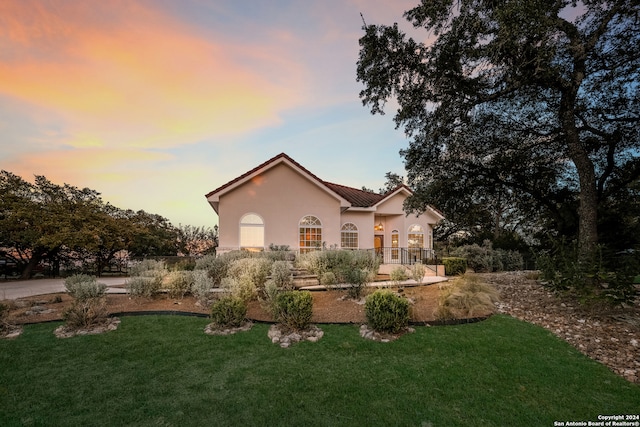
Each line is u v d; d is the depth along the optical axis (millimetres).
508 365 4844
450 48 8664
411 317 7121
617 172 11961
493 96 9359
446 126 10570
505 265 19266
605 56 9656
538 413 3652
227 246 16203
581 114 10906
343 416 3646
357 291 8641
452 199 13055
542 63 7359
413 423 3504
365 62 9742
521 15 6672
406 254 20484
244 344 5844
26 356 5383
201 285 8586
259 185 16875
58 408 3828
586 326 6305
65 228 16609
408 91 10297
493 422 3508
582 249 8758
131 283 8883
